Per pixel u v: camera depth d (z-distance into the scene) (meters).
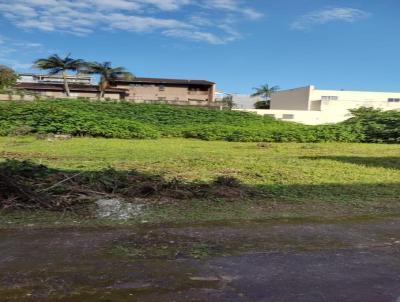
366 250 4.57
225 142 23.09
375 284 3.70
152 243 4.59
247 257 4.25
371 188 8.34
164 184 7.23
